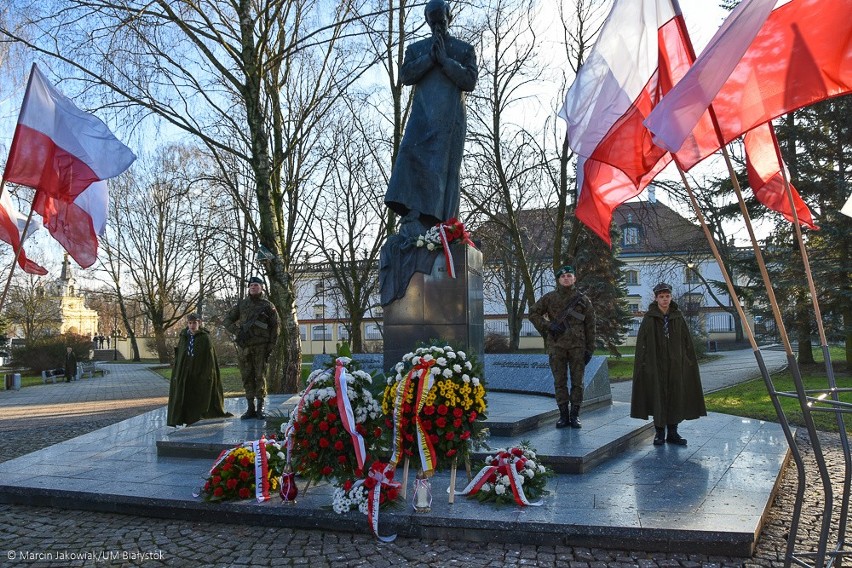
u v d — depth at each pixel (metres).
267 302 9.39
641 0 4.37
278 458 5.61
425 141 8.75
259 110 14.48
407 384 4.93
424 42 8.98
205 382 8.85
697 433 8.54
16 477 6.42
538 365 11.50
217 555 4.55
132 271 44.88
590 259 29.69
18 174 5.46
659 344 7.51
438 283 8.23
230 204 22.59
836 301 18.83
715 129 3.66
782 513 5.38
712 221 22.33
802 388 3.25
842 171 19.14
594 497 5.25
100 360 60.91
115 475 6.46
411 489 5.69
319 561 4.38
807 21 3.56
